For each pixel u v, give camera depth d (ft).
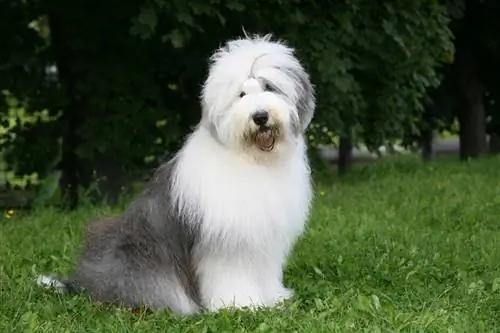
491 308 19.85
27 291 21.04
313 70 38.04
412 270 23.35
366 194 37.17
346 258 24.84
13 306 19.81
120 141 38.27
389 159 55.88
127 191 38.06
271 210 18.66
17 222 30.73
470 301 20.36
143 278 19.42
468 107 56.95
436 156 71.10
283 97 18.80
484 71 57.16
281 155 18.75
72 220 30.83
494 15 54.39
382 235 27.78
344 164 47.96
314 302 20.27
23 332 17.78
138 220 20.03
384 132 43.78
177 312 19.24
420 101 52.34
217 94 18.61
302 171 19.65
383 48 40.57
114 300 19.62
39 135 40.55
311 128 40.78
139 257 19.62
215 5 34.37
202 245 18.93
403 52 40.83
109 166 38.70
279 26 37.88
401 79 42.34
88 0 37.78
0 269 23.39
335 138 43.80
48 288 21.26
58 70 40.06
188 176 18.95
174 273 19.39
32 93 39.65
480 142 57.41
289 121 18.45
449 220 30.99
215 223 18.47
